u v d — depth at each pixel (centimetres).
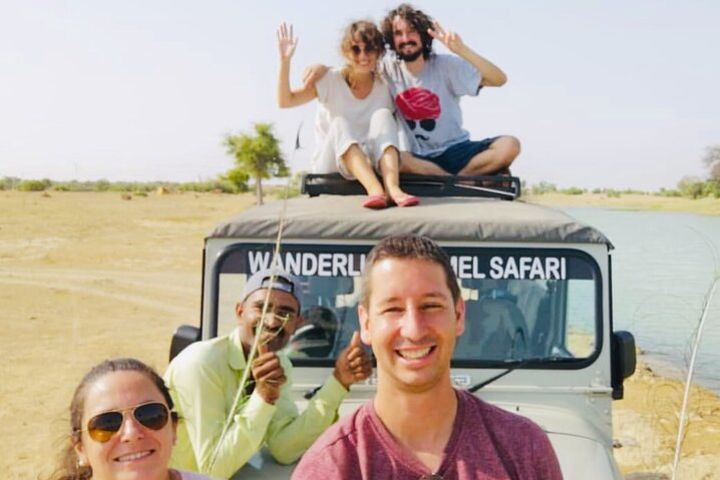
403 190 534
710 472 779
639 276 1994
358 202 499
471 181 542
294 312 400
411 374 246
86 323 1672
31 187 6869
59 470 281
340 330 439
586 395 436
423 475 245
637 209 4953
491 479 245
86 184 7569
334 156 541
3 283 2145
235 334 398
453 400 253
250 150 4206
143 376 266
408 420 250
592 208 5166
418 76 588
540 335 439
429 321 247
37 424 985
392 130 521
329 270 439
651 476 767
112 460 262
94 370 267
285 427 395
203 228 3791
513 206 487
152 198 5912
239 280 439
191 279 2362
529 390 435
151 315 1789
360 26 551
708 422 925
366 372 395
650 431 888
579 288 438
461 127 605
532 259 439
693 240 2991
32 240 3181
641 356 1188
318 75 565
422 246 253
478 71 587
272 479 376
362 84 568
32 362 1319
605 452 385
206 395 380
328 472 247
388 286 248
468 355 437
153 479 264
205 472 357
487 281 439
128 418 260
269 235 437
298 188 539
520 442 250
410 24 579
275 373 369
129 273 2448
